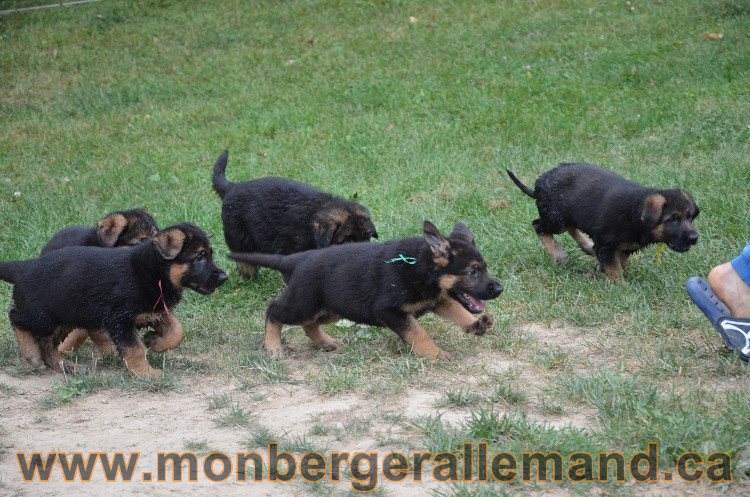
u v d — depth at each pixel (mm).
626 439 4637
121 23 17719
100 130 13414
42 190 11125
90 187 11156
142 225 7340
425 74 14164
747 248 5703
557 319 6895
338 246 6691
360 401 5570
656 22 15000
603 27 15148
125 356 6176
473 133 11883
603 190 7762
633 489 4234
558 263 8164
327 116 13055
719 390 5285
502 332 6652
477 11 16750
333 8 17625
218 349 6895
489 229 8859
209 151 12180
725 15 14969
